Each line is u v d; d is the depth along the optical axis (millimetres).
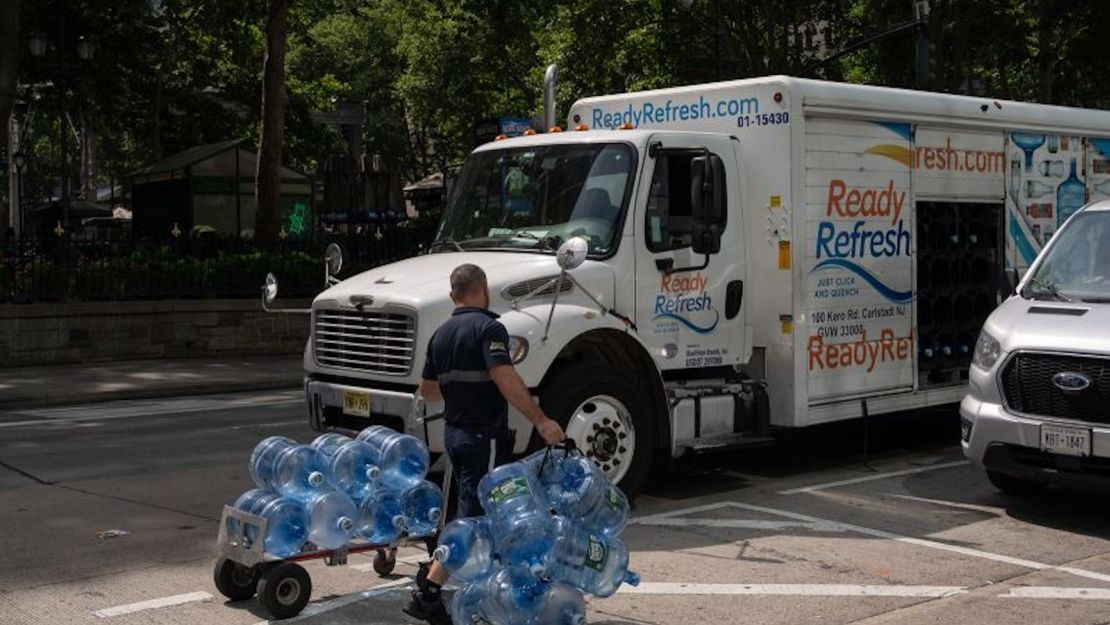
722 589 6777
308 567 7285
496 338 6023
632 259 8914
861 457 11133
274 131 23781
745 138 9836
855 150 10172
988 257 11594
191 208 27297
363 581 6992
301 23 34688
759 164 9758
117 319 20703
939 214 11109
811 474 10297
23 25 28328
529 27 35156
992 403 8336
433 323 8242
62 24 27266
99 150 57500
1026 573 7148
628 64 33094
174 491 9766
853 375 10195
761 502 9141
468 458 6031
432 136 55344
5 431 13523
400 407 8305
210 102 37719
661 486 9805
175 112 37344
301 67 53594
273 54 23688
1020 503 9094
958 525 8383
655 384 9000
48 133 55656
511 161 9664
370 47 56406
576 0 30766
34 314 19859
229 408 15672
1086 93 37094
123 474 10555
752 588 6793
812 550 7668
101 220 34781
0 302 19844
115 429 13570
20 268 20031
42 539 8117
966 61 33781
